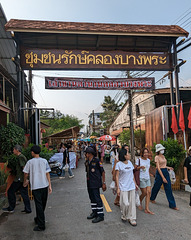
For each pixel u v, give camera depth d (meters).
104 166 14.33
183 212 5.20
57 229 4.29
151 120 11.75
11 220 4.84
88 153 4.89
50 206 5.82
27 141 10.01
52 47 11.28
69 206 5.77
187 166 6.09
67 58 10.54
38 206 4.27
